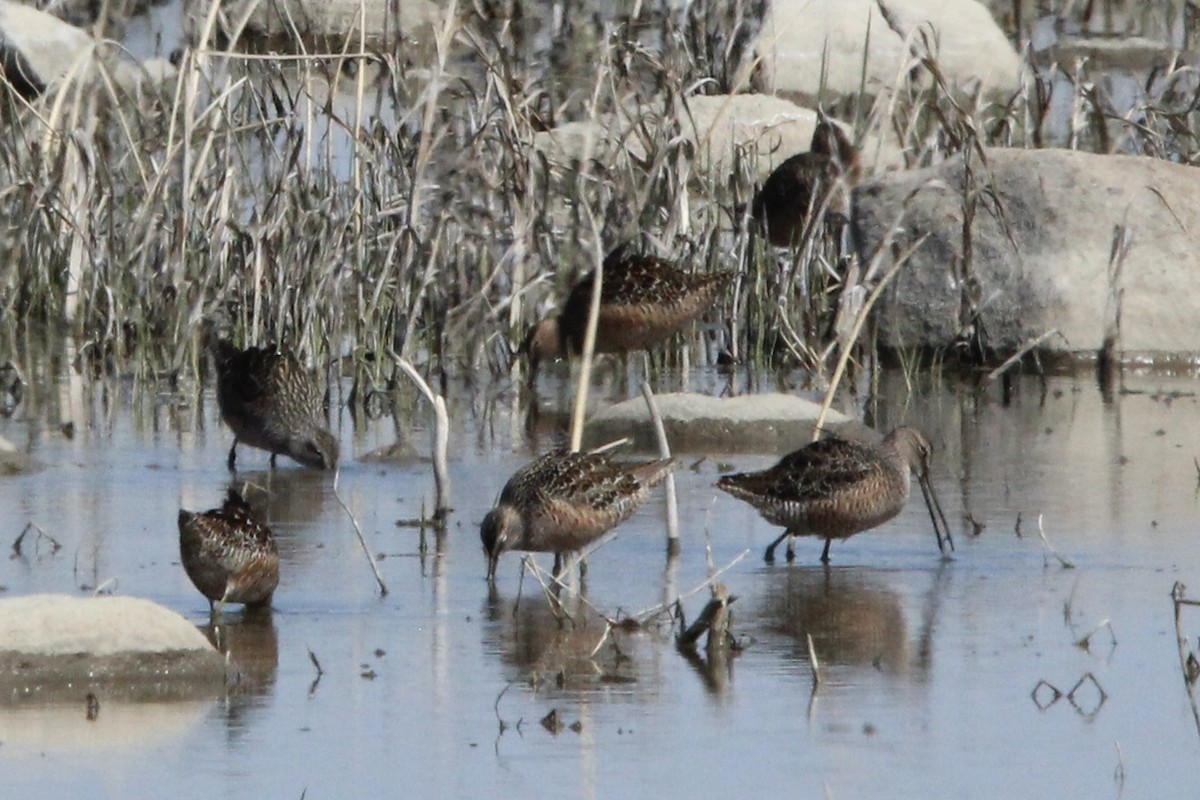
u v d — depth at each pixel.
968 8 25.89
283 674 9.41
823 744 8.50
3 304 17.64
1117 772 8.20
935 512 12.62
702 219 18.66
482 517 12.55
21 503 12.66
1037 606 10.54
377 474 13.73
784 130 21.78
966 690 9.20
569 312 16.17
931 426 15.23
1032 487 13.26
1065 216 17.56
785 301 17.17
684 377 16.84
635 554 11.73
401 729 8.66
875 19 25.41
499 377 16.78
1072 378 17.00
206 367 16.89
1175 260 17.47
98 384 16.31
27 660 9.08
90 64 21.33
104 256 17.08
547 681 9.34
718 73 23.38
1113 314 17.19
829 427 14.62
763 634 10.12
